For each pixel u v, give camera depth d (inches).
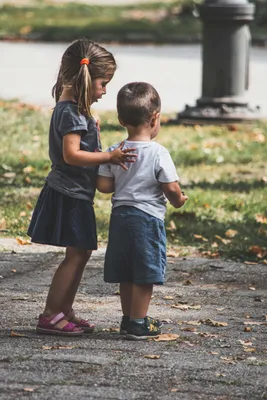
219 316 532.1
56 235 465.1
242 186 952.9
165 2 3324.3
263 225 789.2
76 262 474.9
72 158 455.2
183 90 1668.3
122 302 478.3
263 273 643.5
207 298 575.8
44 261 653.3
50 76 1830.7
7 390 381.7
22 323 499.5
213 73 1320.1
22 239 713.0
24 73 1863.9
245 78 1331.2
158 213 466.3
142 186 463.2
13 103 1470.2
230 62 1312.7
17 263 644.7
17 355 430.9
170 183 461.4
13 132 1210.6
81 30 2566.4
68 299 478.3
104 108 1461.6
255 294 588.4
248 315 537.0
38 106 1438.2
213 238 739.4
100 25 2659.9
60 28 2586.1
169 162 464.1
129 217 462.3
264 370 420.5
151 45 2447.1
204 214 817.5
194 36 2544.3
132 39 2490.2
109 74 469.1
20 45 2383.1
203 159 1087.6
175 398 379.9
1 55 2158.0
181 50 2324.1
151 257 462.0
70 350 444.8
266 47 2405.3
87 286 592.7
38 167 1011.3
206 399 380.2
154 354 442.3
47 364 418.0
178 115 1334.9
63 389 385.1
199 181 973.2
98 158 455.8
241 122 1314.0
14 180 940.0
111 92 1626.5
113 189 471.2
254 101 1528.1
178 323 511.5
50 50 2278.5
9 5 3193.9
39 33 2534.5
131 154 460.8
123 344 459.8
